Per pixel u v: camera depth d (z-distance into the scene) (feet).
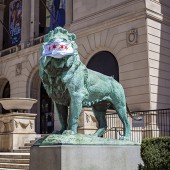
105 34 72.02
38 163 22.03
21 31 99.04
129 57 66.85
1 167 41.75
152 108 62.39
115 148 23.93
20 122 54.08
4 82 105.19
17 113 54.08
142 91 63.72
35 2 97.76
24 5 98.84
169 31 69.92
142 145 25.49
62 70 22.36
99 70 73.20
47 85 23.38
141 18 66.03
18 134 53.52
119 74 68.23
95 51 74.59
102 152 22.91
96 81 24.61
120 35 69.05
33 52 90.58
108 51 71.87
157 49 66.23
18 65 94.94
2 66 101.65
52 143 21.65
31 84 91.97
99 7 75.05
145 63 64.08
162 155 24.47
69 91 22.52
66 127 24.17
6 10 114.32
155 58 65.36
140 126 59.47
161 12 69.05
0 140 55.26
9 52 100.94
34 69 90.74
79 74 22.90
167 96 66.23
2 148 54.49
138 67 65.05
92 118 48.80
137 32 66.18
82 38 76.95
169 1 72.33
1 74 101.60
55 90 23.09
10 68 98.02
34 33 95.76
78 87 22.70
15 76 95.76
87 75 23.85
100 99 25.18
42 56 22.77
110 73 70.90
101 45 72.54
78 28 78.28
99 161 22.58
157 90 64.28
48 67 22.50
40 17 104.37
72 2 84.07
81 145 21.75
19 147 53.01
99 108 26.37
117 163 23.82
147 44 64.39
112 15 71.61
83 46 76.43
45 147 21.75
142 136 58.34
